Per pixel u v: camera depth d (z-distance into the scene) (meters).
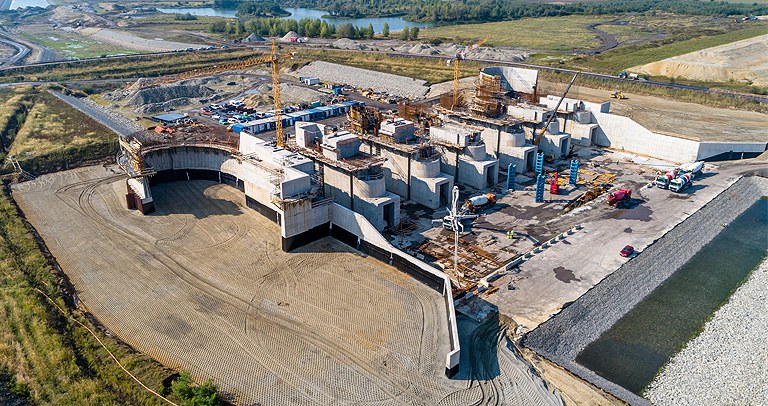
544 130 100.25
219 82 180.00
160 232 73.81
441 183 81.31
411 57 193.62
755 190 88.38
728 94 135.00
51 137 110.44
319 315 55.41
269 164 78.94
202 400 42.03
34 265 62.66
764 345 51.59
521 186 90.31
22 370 45.50
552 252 67.56
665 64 164.00
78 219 77.50
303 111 136.25
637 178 93.31
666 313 57.44
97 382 44.28
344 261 66.56
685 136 107.00
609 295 58.97
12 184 90.19
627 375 48.53
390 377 46.75
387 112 132.12
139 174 77.50
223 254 68.06
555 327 53.44
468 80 160.50
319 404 43.75
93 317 54.88
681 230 73.31
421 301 57.91
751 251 70.06
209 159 92.44
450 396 44.53
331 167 78.81
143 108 139.75
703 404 44.88
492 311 55.91
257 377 46.69
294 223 68.12
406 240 72.38
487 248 69.38
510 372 47.34
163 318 54.84
